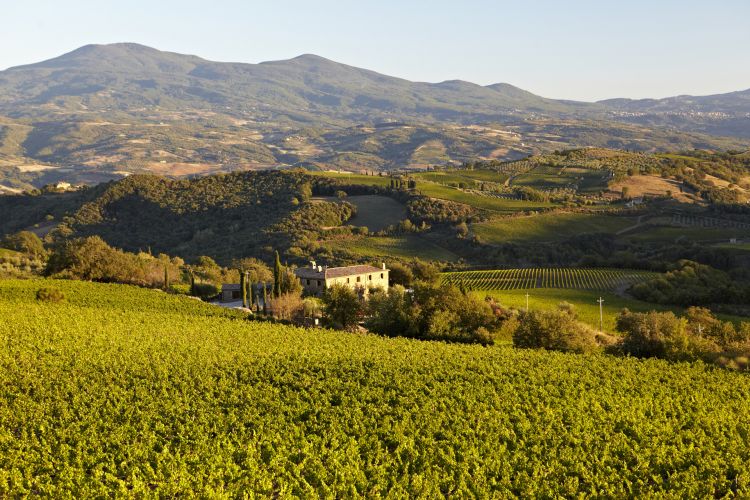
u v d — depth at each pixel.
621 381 39.00
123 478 26.11
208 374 37.62
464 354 45.03
